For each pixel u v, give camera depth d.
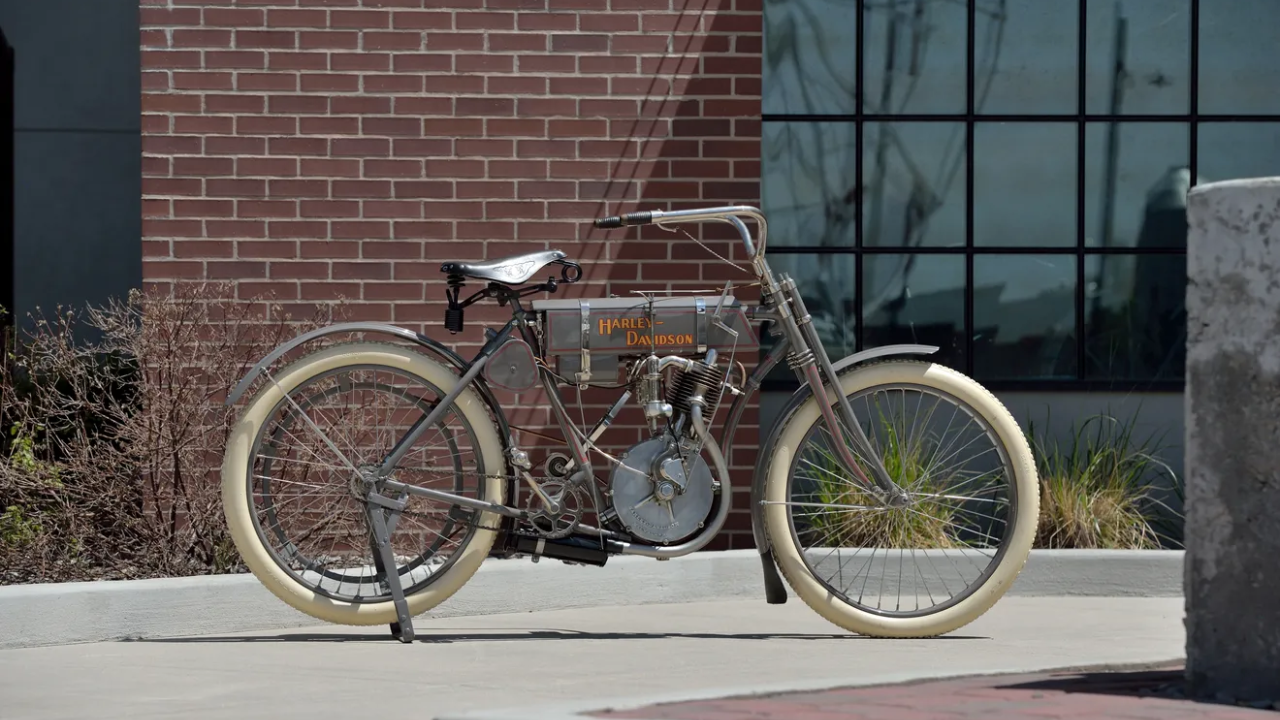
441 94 9.07
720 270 9.11
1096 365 11.12
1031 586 8.55
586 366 6.77
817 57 11.02
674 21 9.13
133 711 5.04
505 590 7.75
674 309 6.80
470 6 9.09
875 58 11.05
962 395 7.02
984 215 11.09
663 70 9.13
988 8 11.07
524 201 9.09
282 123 9.03
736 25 9.16
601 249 9.09
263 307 8.97
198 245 8.98
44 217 14.63
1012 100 11.08
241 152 9.01
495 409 6.90
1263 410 4.80
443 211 9.07
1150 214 11.12
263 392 6.79
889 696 4.89
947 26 11.05
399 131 9.06
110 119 14.77
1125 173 11.13
